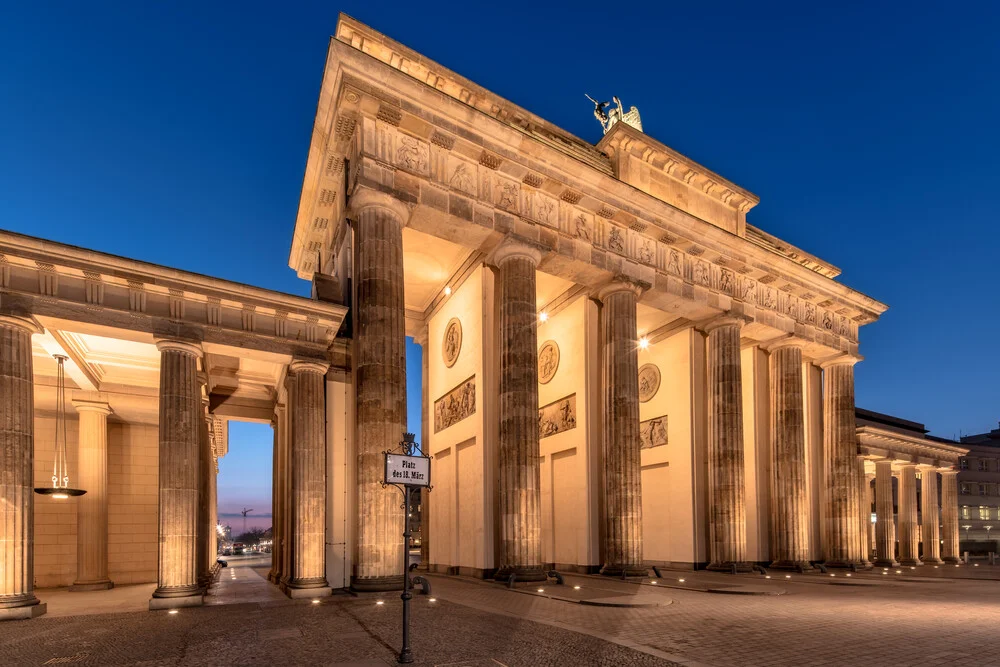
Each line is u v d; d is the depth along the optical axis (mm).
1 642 15125
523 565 29609
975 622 17562
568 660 12250
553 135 39438
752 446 48625
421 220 31500
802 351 50562
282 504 31359
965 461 103438
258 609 20156
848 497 49375
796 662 12211
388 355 27438
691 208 43969
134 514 35344
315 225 39469
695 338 45844
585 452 38156
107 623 17672
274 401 36125
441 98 30281
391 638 14672
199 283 22797
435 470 40969
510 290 33000
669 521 45500
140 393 32688
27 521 19609
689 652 13094
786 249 51312
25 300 20031
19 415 19641
